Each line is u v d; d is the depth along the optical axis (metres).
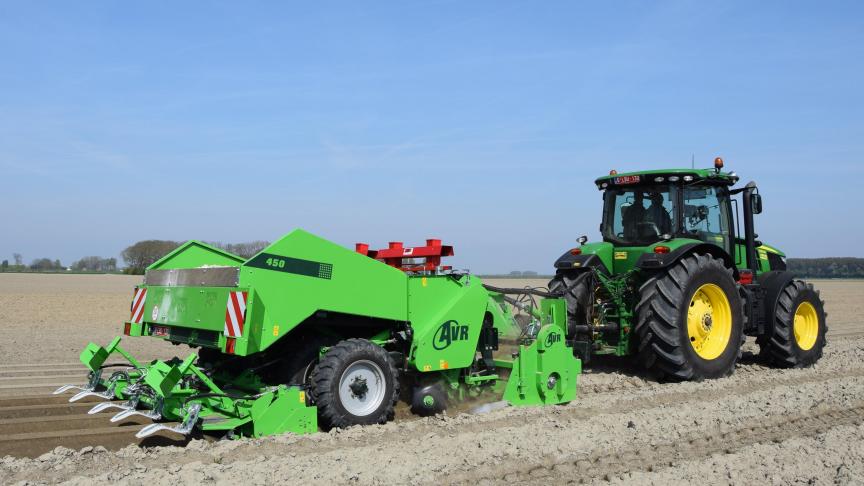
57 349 11.25
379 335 6.32
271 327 5.28
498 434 5.36
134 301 6.81
